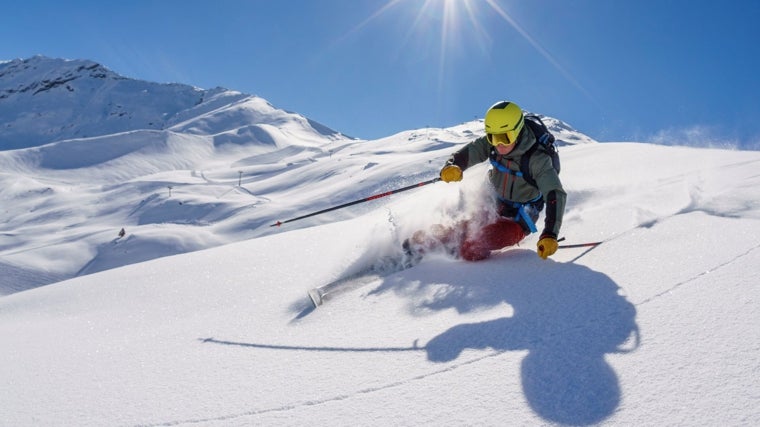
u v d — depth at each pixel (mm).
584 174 5676
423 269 3445
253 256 4910
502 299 2699
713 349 1854
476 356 2162
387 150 184375
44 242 104875
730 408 1556
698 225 3189
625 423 1596
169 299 4086
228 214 115000
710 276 2445
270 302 3551
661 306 2252
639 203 3992
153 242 94000
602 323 2221
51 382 2645
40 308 4613
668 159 5680
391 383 2084
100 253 92312
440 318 2621
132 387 2453
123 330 3564
